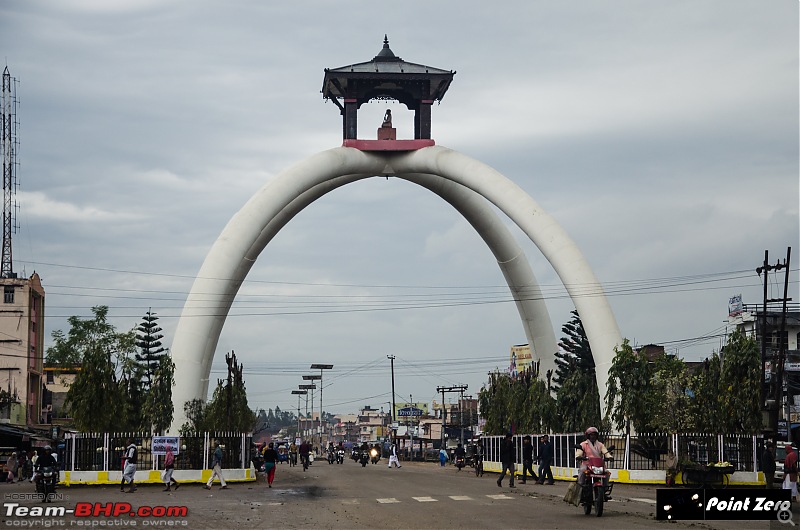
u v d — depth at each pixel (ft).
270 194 202.39
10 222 298.76
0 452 197.36
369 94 217.15
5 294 280.72
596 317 188.75
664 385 140.77
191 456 141.69
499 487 126.21
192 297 196.03
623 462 132.77
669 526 72.95
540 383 193.06
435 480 148.15
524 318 236.63
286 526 76.23
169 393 168.96
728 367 137.69
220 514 88.53
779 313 252.21
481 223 225.76
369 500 102.17
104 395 153.17
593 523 75.61
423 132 215.72
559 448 153.69
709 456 129.29
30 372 283.59
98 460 137.69
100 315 321.32
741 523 75.87
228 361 159.94
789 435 202.39
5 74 291.79
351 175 214.90
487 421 213.87
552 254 195.11
